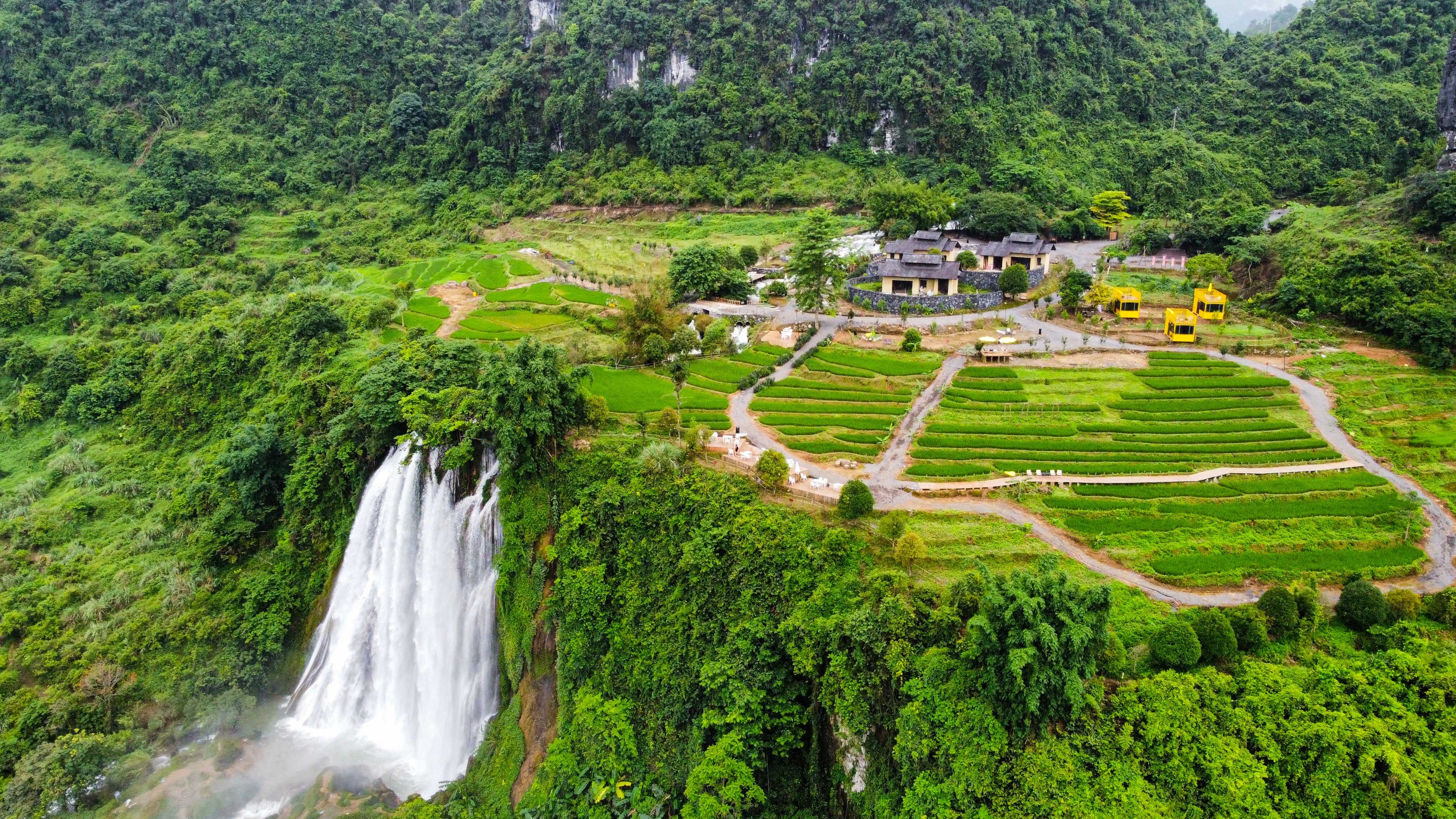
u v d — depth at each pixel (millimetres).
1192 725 46594
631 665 66000
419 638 78562
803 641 57438
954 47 193375
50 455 115125
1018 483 70562
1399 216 112188
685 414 88125
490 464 78938
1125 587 57625
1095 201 167625
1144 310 112500
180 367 117625
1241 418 80688
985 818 44719
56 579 89375
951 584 57469
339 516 88250
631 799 59906
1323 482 68500
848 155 194750
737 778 55219
